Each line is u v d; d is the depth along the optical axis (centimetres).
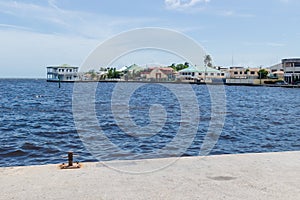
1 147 1198
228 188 390
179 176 434
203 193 374
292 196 367
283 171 459
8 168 471
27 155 1088
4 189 384
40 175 437
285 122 2072
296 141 1413
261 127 1823
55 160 1015
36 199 355
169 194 370
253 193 375
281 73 10069
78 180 416
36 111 2572
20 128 1680
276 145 1329
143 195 367
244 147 1272
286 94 5738
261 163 500
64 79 8156
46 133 1505
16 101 3669
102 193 372
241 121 2072
